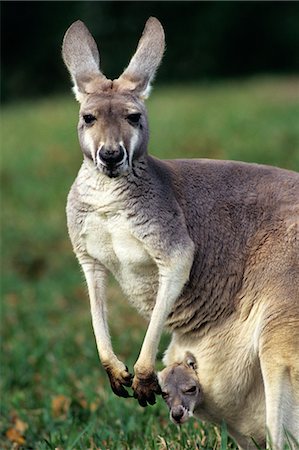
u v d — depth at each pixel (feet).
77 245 35.12
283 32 194.08
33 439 42.55
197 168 35.78
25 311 70.38
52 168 115.96
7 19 211.41
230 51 196.75
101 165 33.14
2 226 95.71
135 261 34.27
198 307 35.14
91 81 35.45
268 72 191.21
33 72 211.20
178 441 36.81
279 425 32.60
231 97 141.08
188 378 35.40
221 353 34.96
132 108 34.06
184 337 35.86
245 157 104.63
